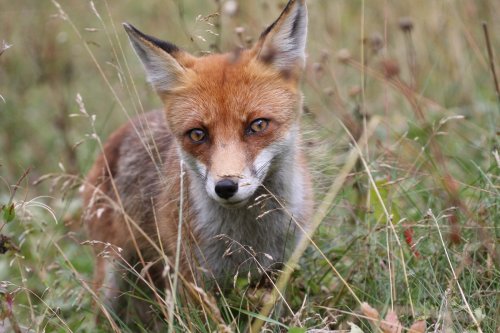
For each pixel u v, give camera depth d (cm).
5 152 1491
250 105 883
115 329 880
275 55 910
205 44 1417
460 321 820
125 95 1583
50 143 1504
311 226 949
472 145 1122
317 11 1595
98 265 1106
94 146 1331
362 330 810
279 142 895
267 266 943
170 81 935
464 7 1440
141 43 941
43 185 1388
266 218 929
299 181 947
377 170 994
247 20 1458
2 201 1231
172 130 932
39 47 1658
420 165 1046
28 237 1102
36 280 1105
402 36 1484
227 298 932
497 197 923
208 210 929
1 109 1595
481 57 1311
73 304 952
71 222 1065
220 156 853
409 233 895
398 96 1375
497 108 1218
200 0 1869
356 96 1302
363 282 941
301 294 962
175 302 829
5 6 1898
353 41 1566
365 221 1013
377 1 1617
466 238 927
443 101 1328
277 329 873
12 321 775
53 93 1598
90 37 1852
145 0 1948
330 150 1073
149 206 1029
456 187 966
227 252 887
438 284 838
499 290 821
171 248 970
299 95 941
